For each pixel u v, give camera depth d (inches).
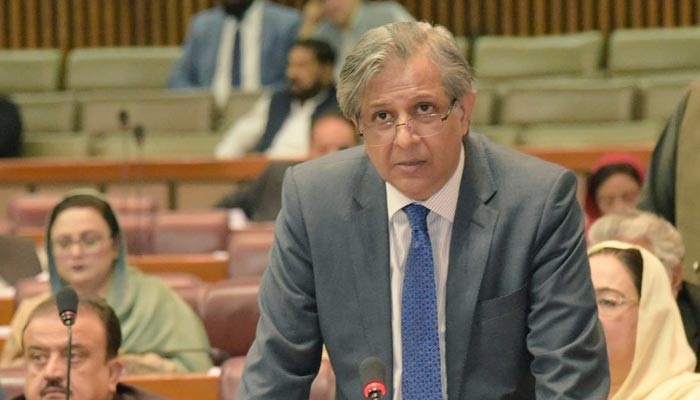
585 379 201.2
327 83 610.5
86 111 673.0
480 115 651.5
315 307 212.4
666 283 274.8
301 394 212.7
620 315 271.7
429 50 196.4
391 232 210.2
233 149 615.8
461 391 207.0
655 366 271.6
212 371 339.0
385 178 201.2
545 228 204.8
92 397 279.9
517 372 208.5
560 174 208.1
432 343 207.3
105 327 283.1
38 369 279.4
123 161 607.5
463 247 206.7
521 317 206.7
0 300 409.7
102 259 383.6
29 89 745.6
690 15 840.3
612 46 717.3
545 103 647.1
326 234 209.5
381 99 196.1
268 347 210.8
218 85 696.4
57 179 609.0
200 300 385.4
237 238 455.5
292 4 855.1
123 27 876.6
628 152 573.6
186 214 494.0
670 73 706.2
